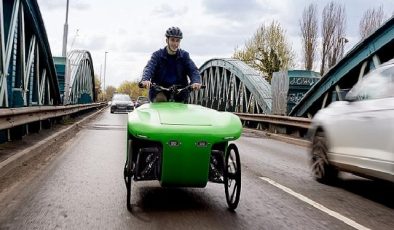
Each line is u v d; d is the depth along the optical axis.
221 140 4.86
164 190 6.16
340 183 7.39
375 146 5.88
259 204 5.48
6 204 5.13
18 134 10.52
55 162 8.53
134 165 5.38
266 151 11.91
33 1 11.39
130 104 36.84
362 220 4.88
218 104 28.36
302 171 8.42
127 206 5.06
